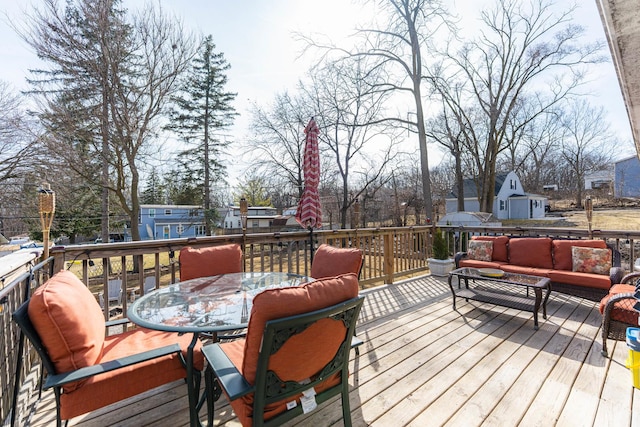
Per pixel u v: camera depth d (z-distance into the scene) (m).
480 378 2.30
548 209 25.97
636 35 0.89
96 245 2.62
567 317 3.54
